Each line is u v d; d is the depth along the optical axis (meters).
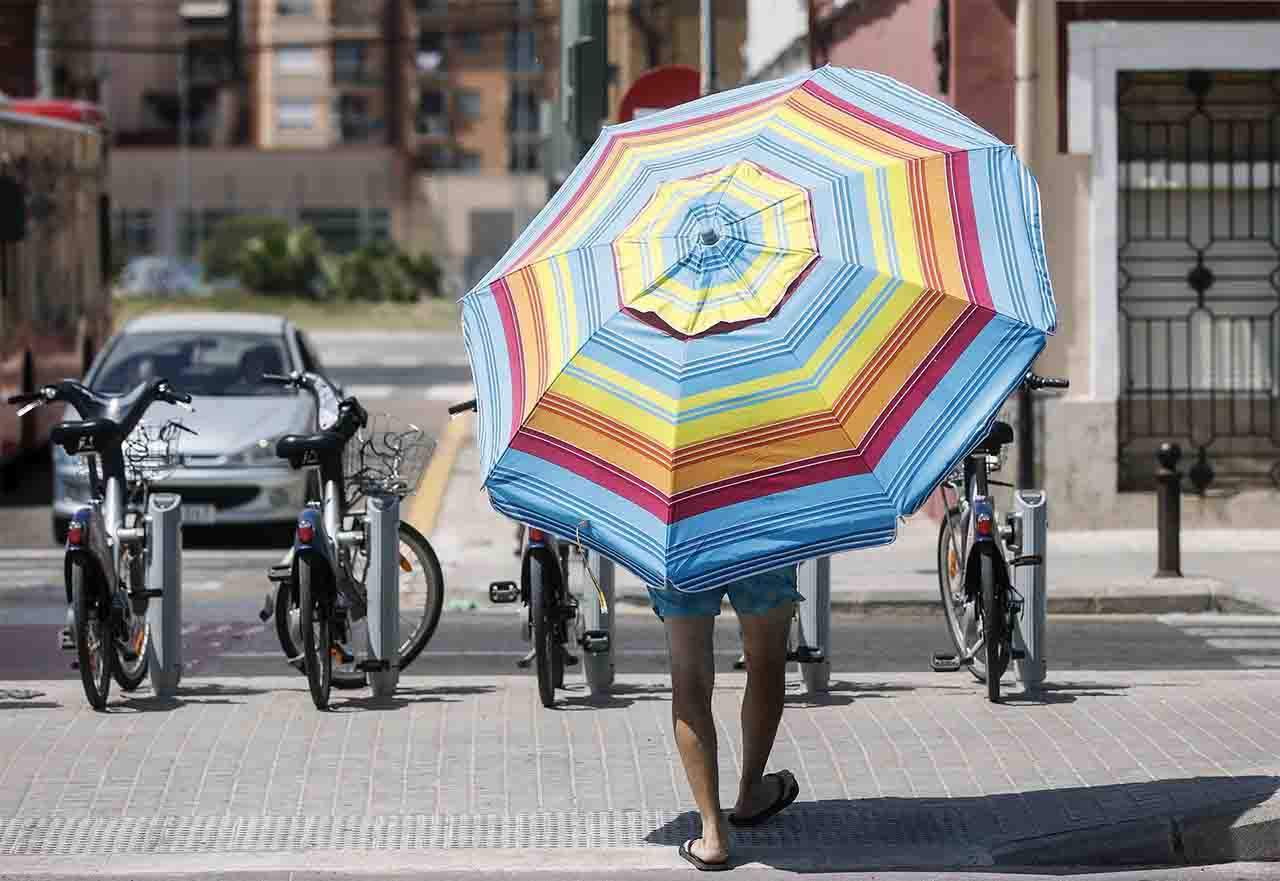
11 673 12.97
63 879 7.99
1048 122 19.88
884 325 7.74
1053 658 13.68
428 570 12.12
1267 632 14.91
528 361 8.04
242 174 119.94
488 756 9.88
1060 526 20.06
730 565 7.64
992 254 7.88
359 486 11.95
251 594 16.89
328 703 11.04
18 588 17.28
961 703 11.05
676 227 7.93
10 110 25.69
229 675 12.92
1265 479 20.42
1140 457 20.42
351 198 120.44
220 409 19.55
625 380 7.78
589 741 10.20
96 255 30.75
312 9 123.06
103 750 9.97
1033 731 10.29
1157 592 16.05
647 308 7.82
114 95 121.12
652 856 8.32
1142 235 20.31
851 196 7.90
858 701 11.14
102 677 10.90
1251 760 9.58
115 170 118.62
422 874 8.05
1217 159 20.23
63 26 118.06
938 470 7.66
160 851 8.37
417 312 77.88
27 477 25.94
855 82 8.60
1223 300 20.34
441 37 124.19
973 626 11.48
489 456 7.98
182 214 119.00
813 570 11.29
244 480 18.89
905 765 9.66
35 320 25.48
